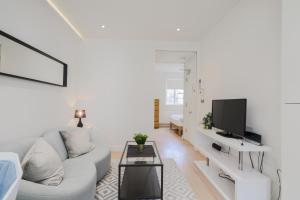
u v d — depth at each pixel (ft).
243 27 8.60
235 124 8.20
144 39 14.38
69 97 12.14
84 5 9.42
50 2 9.12
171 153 13.62
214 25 11.73
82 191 5.46
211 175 8.76
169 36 13.70
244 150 6.59
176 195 7.48
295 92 4.48
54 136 8.07
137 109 14.55
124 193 6.79
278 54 6.48
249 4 8.15
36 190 4.77
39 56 8.13
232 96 9.55
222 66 10.71
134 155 7.87
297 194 4.37
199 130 11.03
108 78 14.38
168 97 29.96
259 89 7.45
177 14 10.28
